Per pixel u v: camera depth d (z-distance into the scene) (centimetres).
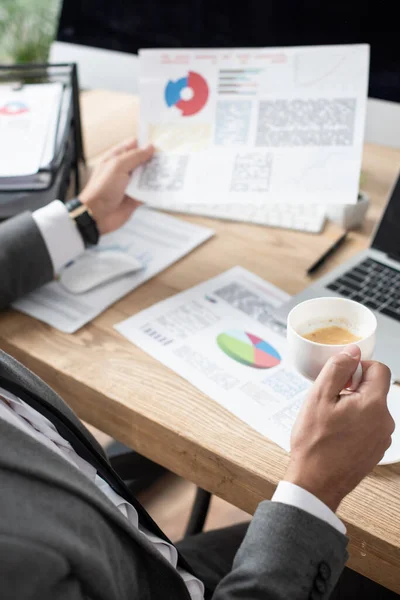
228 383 83
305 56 103
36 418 66
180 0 128
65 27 149
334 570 59
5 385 61
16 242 98
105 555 52
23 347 91
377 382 64
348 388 67
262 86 104
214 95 105
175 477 157
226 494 77
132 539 56
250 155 101
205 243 113
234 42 125
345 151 98
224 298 99
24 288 99
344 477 61
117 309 98
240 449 75
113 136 149
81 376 85
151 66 107
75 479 51
